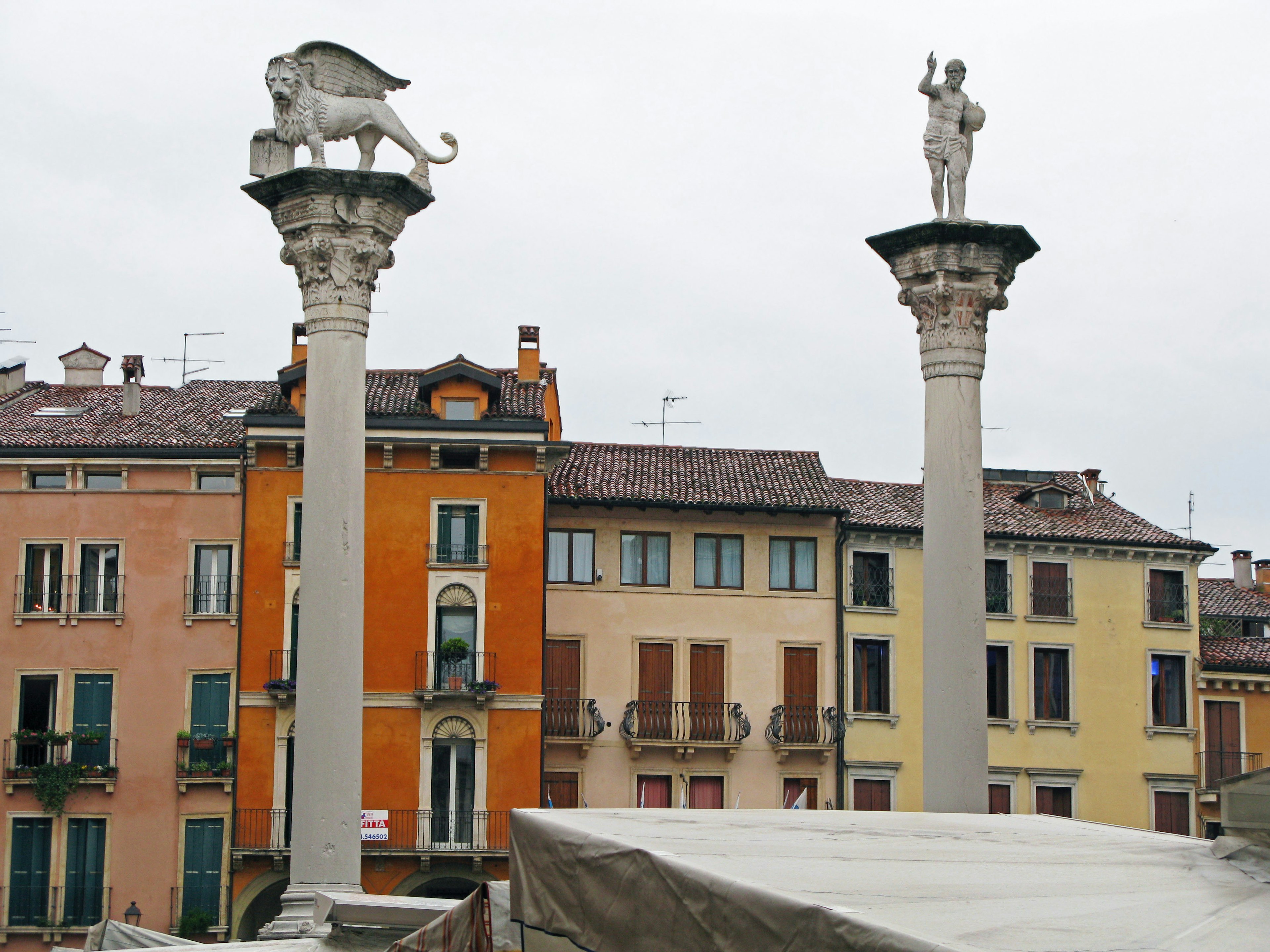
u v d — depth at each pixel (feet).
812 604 163.43
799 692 162.40
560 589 160.97
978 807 79.66
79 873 149.18
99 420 165.48
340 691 80.38
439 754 152.35
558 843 33.86
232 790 149.59
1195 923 29.53
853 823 44.14
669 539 163.32
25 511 156.04
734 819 43.04
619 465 169.27
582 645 160.35
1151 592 171.32
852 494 173.78
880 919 27.02
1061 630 168.55
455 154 90.07
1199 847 40.06
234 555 155.12
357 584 82.07
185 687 152.76
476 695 150.92
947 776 79.92
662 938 30.60
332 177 84.64
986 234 84.28
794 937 27.53
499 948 49.80
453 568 155.02
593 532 162.50
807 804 159.84
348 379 83.76
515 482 156.76
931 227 83.76
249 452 155.22
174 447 155.94
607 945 32.12
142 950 66.44
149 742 151.84
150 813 150.10
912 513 169.78
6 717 152.56
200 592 154.51
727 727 160.04
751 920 28.43
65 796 148.97
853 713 162.20
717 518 163.73
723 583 163.43
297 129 86.33
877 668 164.35
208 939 146.82
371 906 62.44
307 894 78.07
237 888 147.84
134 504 155.84
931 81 86.28
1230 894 32.55
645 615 161.68
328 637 80.64
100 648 153.69
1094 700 168.14
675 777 158.92
